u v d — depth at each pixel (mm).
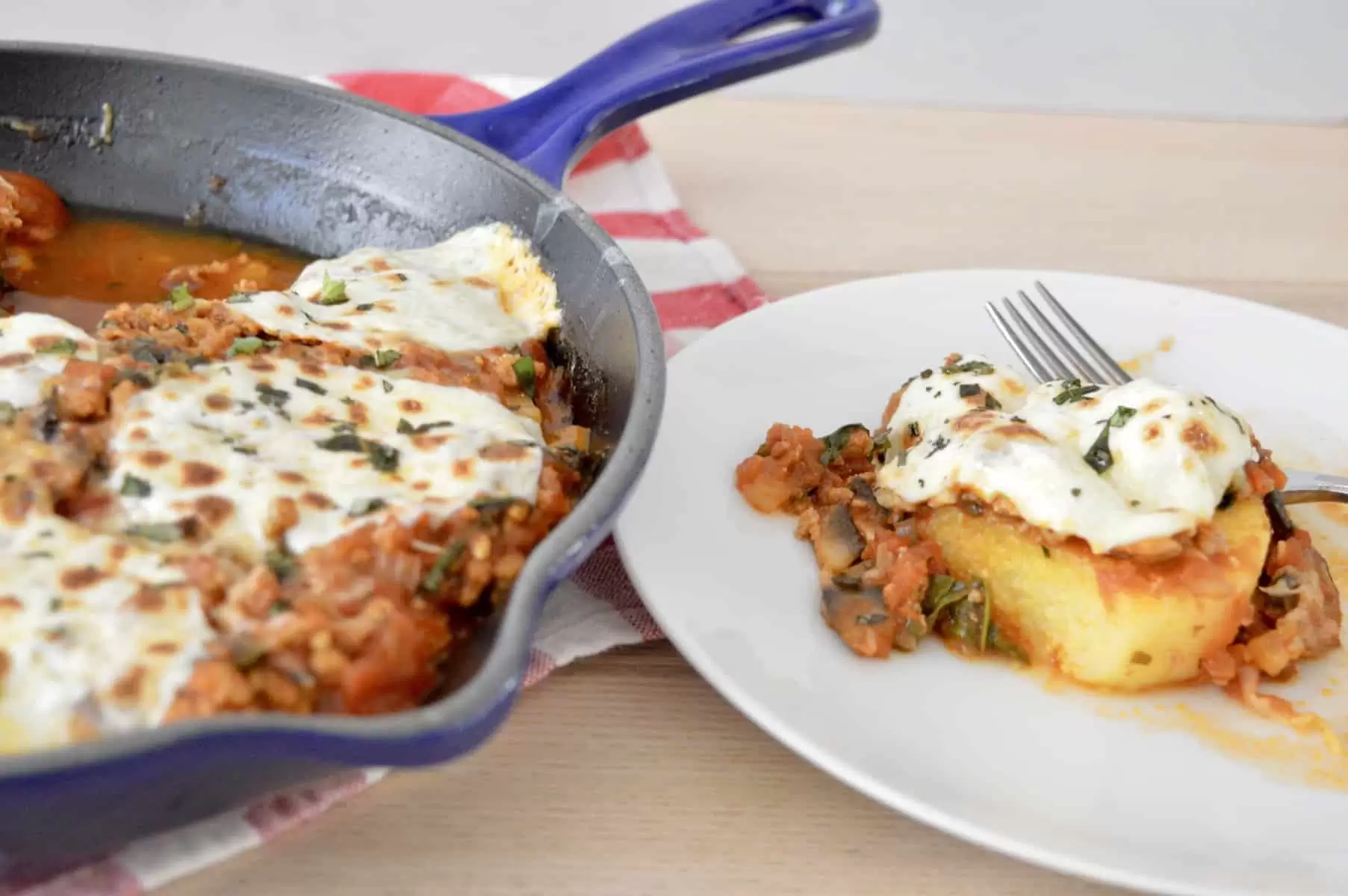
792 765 353
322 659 305
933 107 659
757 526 397
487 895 322
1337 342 477
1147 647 365
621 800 341
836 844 338
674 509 394
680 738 356
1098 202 592
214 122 449
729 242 538
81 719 289
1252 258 565
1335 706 370
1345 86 867
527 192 417
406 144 437
